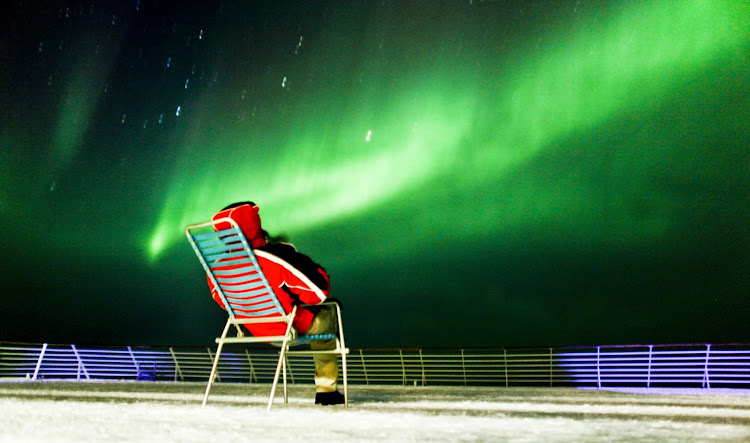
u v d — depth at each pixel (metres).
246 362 5.77
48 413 1.52
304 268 2.22
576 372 5.18
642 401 2.52
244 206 2.30
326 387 2.38
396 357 5.58
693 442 1.17
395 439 1.19
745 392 4.28
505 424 1.44
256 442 1.14
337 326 2.49
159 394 2.83
